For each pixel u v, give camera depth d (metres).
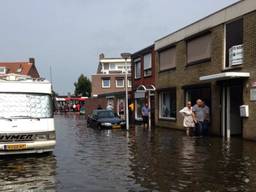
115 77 66.19
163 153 14.71
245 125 18.66
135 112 35.78
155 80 30.58
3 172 11.35
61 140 20.59
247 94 18.53
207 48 22.56
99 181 10.00
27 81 14.43
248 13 18.55
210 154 14.20
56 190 9.12
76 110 74.62
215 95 21.30
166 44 28.19
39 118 14.15
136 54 35.19
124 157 13.97
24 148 13.73
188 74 24.72
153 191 8.87
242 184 9.41
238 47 19.30
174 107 27.56
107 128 28.47
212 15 21.75
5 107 13.89
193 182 9.70
